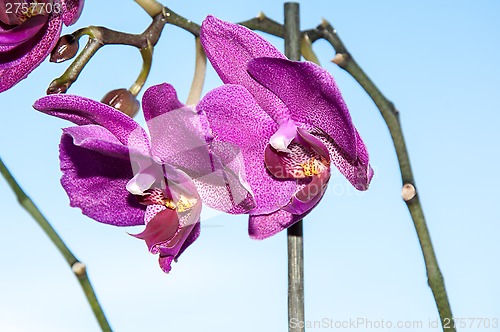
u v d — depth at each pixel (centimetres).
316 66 40
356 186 43
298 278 43
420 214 41
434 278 41
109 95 43
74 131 41
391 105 42
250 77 42
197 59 43
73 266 42
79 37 42
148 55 43
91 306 42
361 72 42
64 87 42
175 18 43
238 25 42
